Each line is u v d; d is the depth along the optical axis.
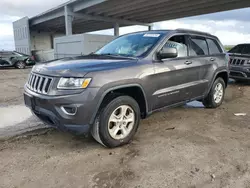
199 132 3.72
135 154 2.95
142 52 3.53
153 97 3.42
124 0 17.39
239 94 6.91
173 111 4.95
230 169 2.61
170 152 3.00
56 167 2.64
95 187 2.28
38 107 2.92
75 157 2.88
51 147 3.16
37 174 2.50
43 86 2.86
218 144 3.25
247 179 2.43
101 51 4.21
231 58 8.39
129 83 3.01
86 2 19.59
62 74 2.72
